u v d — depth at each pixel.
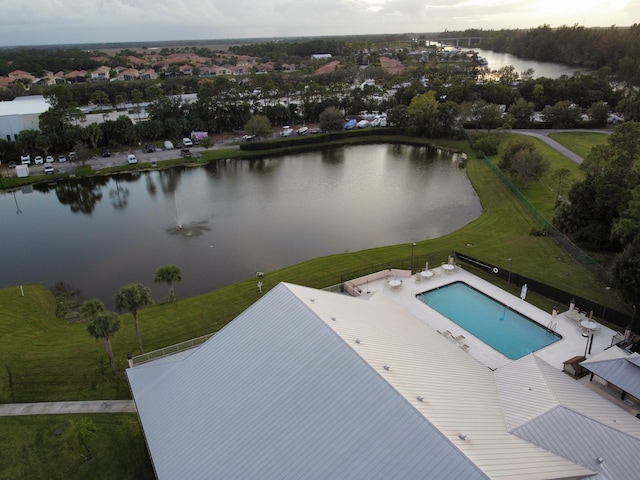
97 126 112.38
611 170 56.72
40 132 107.31
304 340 25.98
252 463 21.36
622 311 42.53
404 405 20.66
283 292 30.44
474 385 26.81
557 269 51.25
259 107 140.50
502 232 62.44
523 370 30.23
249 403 24.17
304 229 69.25
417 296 47.09
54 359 38.41
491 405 25.14
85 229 71.88
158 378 28.83
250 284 50.72
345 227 69.56
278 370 25.05
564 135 115.00
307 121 146.50
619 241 52.34
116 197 86.62
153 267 58.53
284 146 120.19
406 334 30.25
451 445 18.52
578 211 57.62
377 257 55.94
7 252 64.44
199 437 23.81
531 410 25.06
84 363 37.91
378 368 23.09
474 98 141.62
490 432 21.66
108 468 28.34
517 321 43.06
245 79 197.75
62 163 105.00
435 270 51.75
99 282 55.34
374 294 40.81
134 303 35.28
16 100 143.38
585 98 140.62
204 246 64.31
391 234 66.56
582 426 24.20
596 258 53.53
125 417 32.25
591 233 55.28
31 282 55.75
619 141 59.28
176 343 40.66
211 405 25.17
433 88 155.88
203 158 109.19
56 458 29.09
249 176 98.19
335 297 33.16
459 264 53.69
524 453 20.75
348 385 22.56
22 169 95.44
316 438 21.03
